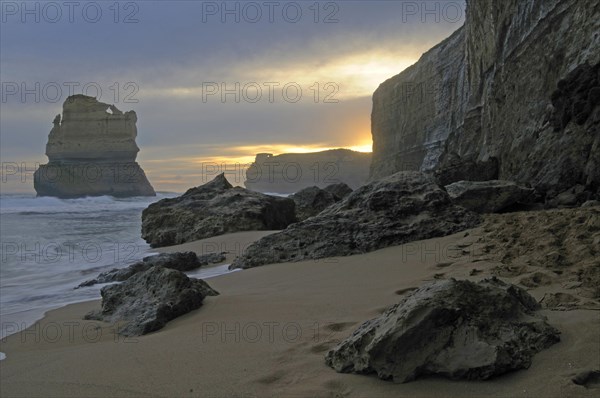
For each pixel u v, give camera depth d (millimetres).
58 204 34250
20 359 4332
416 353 3059
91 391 3377
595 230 5707
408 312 3164
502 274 5145
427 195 8758
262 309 5117
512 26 18047
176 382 3383
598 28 11625
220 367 3580
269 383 3242
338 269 6879
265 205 14414
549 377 2824
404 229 8219
